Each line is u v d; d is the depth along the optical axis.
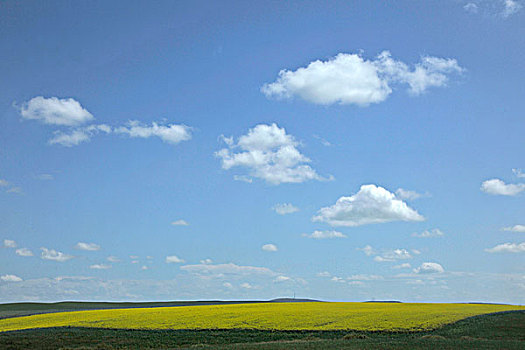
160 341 49.66
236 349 41.41
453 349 40.28
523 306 79.25
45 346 47.47
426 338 47.12
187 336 52.00
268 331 53.91
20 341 49.69
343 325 56.22
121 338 51.16
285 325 57.03
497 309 73.62
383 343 43.94
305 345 43.38
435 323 56.75
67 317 69.69
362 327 54.81
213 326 57.16
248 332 53.62
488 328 53.44
